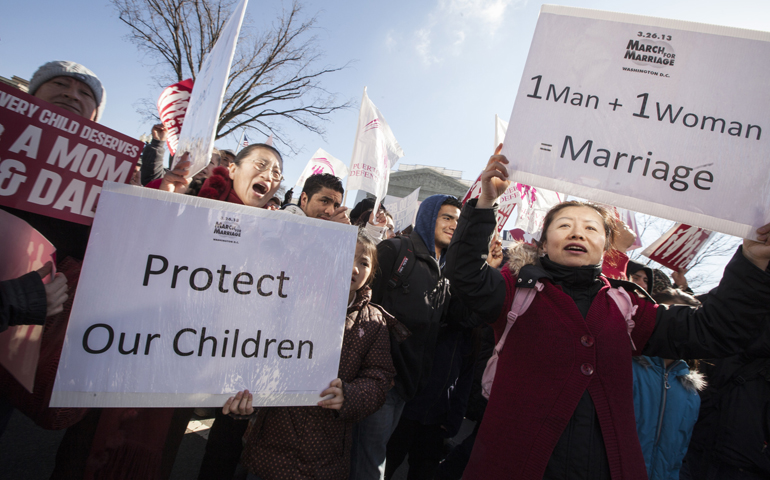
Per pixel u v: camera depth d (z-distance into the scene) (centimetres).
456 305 262
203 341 132
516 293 165
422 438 270
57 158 134
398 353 212
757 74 144
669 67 150
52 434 266
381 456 213
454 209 278
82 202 138
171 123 276
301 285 146
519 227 450
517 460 138
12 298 111
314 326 147
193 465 259
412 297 229
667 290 263
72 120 137
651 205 144
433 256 270
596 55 154
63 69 166
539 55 158
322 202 247
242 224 140
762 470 235
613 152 148
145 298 127
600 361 145
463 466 249
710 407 266
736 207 139
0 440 248
